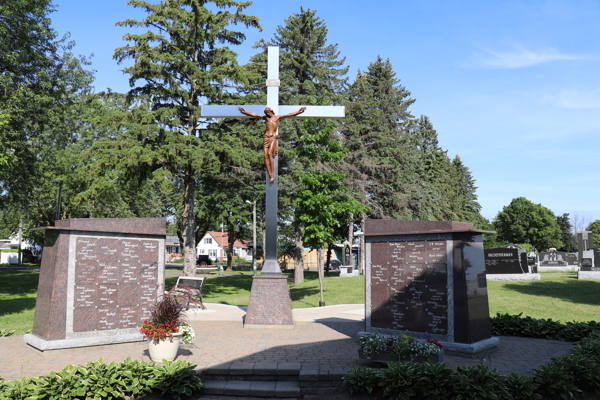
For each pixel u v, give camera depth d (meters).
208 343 10.46
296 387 7.81
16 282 30.62
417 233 10.04
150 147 19.78
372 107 40.34
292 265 65.31
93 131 32.75
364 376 7.29
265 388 7.75
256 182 29.44
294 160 28.12
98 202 33.66
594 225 80.06
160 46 21.45
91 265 9.89
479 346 9.20
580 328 10.93
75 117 31.86
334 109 13.09
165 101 22.38
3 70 22.75
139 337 10.38
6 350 9.65
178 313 9.01
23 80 23.86
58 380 6.75
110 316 10.07
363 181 36.56
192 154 19.55
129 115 20.20
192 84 22.12
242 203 41.69
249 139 22.45
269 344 10.35
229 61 22.02
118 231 10.22
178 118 20.55
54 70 25.86
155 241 10.84
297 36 31.02
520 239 79.50
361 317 14.60
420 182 45.41
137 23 20.88
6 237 78.38
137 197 37.44
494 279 25.55
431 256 9.87
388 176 38.41
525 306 16.20
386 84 44.53
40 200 34.56
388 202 39.03
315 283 29.25
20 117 21.47
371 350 8.25
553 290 20.11
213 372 8.20
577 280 24.19
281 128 27.53
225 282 33.66
